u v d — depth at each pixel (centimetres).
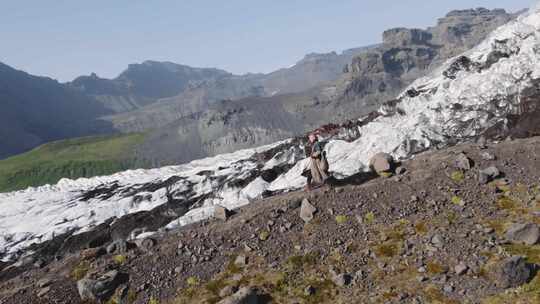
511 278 1046
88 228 3891
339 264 1312
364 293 1169
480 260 1159
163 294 1381
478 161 1661
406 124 3019
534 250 1146
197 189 3888
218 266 1448
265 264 1395
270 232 1542
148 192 4475
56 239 3803
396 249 1303
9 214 5609
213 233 1616
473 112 2628
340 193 1658
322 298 1195
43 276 1620
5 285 1639
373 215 1490
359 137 3441
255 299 1208
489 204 1407
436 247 1253
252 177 3628
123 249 1658
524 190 1433
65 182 7519
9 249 4053
